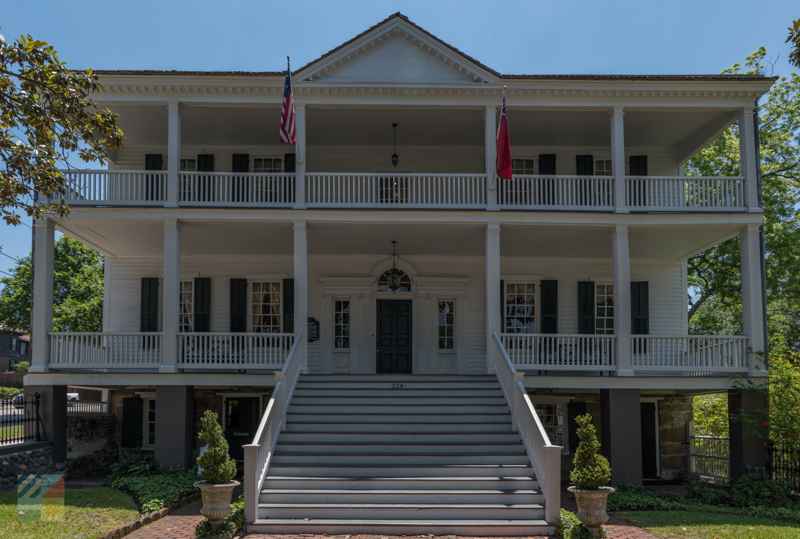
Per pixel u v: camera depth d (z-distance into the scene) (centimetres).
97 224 1507
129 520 1046
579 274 1884
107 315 1833
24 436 1381
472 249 1786
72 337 1512
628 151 1833
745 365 1473
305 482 1046
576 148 1833
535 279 1867
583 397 1773
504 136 1357
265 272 1855
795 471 1362
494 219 1482
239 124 1658
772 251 2406
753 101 1508
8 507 1116
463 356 1830
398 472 1081
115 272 1848
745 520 1115
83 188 1469
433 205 1495
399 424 1205
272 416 1129
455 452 1138
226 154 1820
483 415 1252
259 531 957
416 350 1825
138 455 1501
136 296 1838
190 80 1467
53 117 988
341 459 1115
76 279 3344
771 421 1386
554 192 1555
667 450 1795
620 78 1464
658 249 1758
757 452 1435
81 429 1603
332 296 1838
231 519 947
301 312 1456
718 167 2627
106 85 1458
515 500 1018
